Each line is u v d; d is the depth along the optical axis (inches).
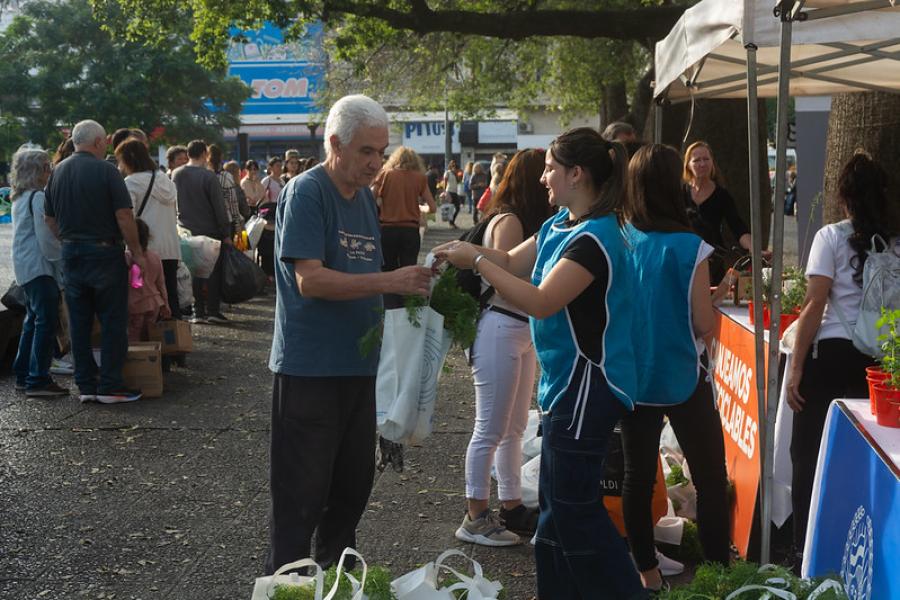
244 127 2357.3
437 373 145.3
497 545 187.3
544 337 134.4
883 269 158.6
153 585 169.9
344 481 150.8
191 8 673.6
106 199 284.7
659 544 180.5
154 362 303.0
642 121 619.8
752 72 154.2
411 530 196.1
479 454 186.4
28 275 296.2
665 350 151.9
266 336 415.2
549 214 171.6
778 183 153.8
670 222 155.4
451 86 1007.6
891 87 232.7
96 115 1647.4
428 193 460.4
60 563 178.7
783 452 175.3
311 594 115.4
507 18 557.0
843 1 146.6
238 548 186.4
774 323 157.6
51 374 336.5
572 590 139.4
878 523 116.9
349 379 142.6
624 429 157.8
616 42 863.1
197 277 437.4
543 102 1686.8
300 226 133.4
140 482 224.1
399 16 568.7
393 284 135.4
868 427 128.6
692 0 540.1
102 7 676.1
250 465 237.3
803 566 142.3
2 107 1654.8
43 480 225.1
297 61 2308.1
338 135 134.3
